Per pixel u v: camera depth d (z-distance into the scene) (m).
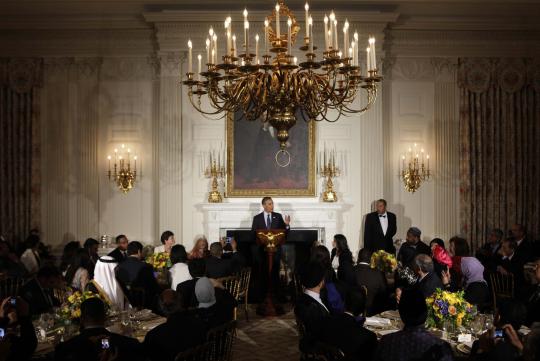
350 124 11.01
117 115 11.26
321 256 6.79
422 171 11.13
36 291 6.37
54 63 11.20
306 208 10.77
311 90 5.71
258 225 9.77
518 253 8.16
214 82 5.64
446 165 11.25
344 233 10.94
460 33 11.19
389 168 11.20
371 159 10.95
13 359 4.24
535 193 11.23
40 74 11.19
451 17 10.98
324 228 10.84
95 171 11.23
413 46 11.21
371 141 10.96
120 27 11.14
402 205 11.22
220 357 4.95
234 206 10.77
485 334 3.76
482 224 11.21
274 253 9.84
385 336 3.58
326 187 10.95
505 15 10.91
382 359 3.52
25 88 11.17
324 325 4.22
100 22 11.02
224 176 11.02
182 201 11.01
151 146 11.26
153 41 11.21
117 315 5.75
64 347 3.61
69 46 11.18
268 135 11.05
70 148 11.23
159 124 11.05
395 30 11.16
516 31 11.17
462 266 6.77
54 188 11.26
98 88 11.23
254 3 10.45
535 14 10.84
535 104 11.23
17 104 11.22
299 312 4.80
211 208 10.78
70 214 11.23
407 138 11.25
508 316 4.03
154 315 5.84
